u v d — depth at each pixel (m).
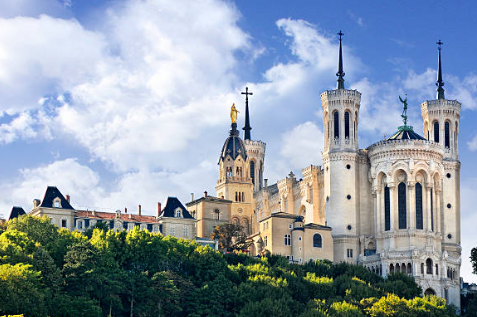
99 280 178.75
